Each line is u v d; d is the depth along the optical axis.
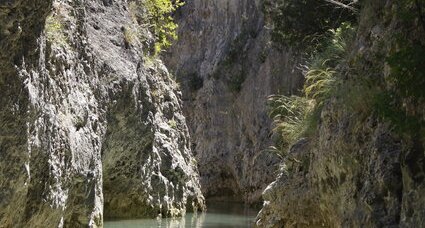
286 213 9.93
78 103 9.73
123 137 13.15
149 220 14.09
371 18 6.94
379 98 5.55
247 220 15.01
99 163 10.70
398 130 5.23
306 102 10.66
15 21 6.52
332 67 10.42
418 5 5.27
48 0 7.15
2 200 6.85
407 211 5.02
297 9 14.70
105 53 12.38
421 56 4.91
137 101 13.44
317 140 8.51
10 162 6.85
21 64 6.82
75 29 10.20
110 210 13.96
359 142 6.57
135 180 13.94
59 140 8.40
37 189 7.77
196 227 13.02
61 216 8.76
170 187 15.40
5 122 6.66
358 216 6.24
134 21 14.89
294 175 9.84
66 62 9.34
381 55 6.32
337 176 7.34
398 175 5.61
